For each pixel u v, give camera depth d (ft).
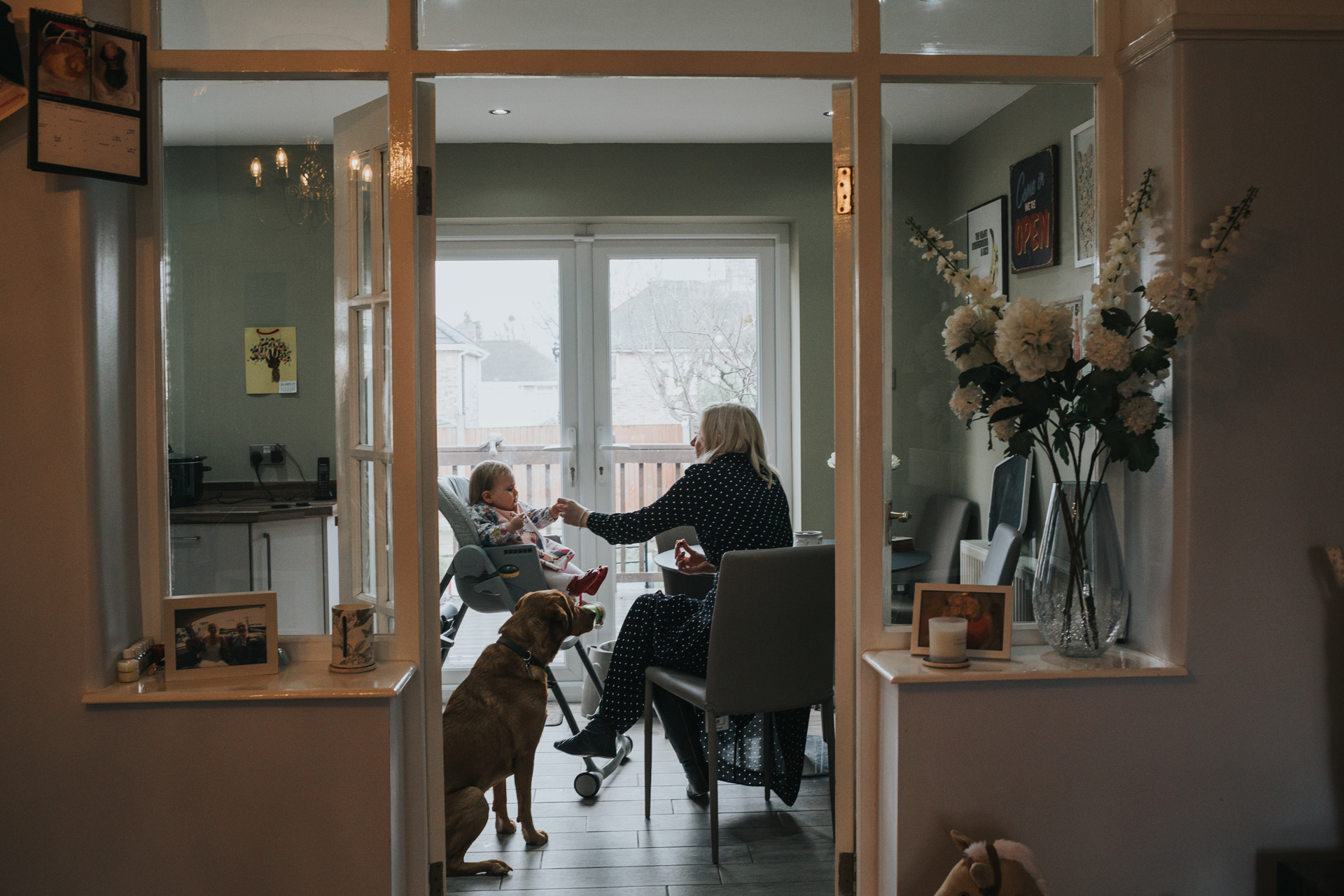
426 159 6.26
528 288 13.89
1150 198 5.96
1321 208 5.76
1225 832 5.91
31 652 5.47
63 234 5.42
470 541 11.23
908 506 6.48
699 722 9.50
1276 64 5.71
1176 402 5.83
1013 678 5.77
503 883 7.75
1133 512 6.32
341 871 5.64
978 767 5.85
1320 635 5.87
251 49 6.01
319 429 6.26
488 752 7.75
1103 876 5.90
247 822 5.59
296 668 6.04
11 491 5.43
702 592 11.03
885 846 6.16
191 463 6.17
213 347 6.17
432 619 6.33
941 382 6.47
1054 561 6.11
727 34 6.24
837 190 6.42
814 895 7.54
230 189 6.15
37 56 5.23
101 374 5.59
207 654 5.76
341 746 5.60
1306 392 5.80
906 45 6.28
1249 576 5.82
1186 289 5.42
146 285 5.99
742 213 13.44
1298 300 5.77
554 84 10.48
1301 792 5.92
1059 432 5.98
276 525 6.25
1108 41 6.31
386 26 6.09
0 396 5.41
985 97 6.40
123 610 5.81
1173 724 5.87
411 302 6.07
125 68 5.55
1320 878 5.49
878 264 6.30
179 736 5.55
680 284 14.05
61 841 5.53
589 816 9.13
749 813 9.19
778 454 14.19
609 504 14.12
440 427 13.92
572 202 13.30
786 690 8.33
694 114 11.86
